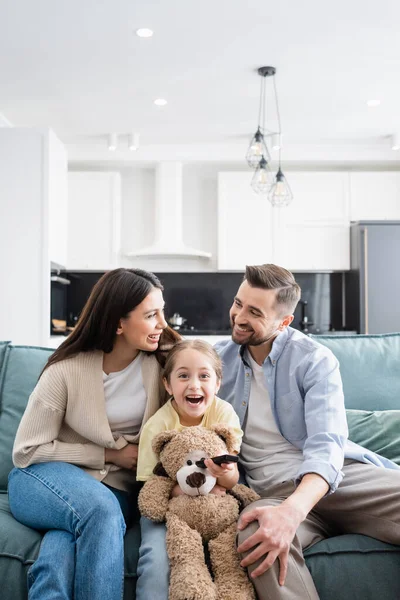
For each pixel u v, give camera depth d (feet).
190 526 4.64
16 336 14.47
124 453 5.26
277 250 19.22
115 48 12.21
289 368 5.53
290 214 19.26
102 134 18.12
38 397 5.25
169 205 19.34
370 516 4.88
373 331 18.28
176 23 11.16
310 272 20.40
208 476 4.73
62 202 16.62
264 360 5.68
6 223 14.61
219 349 6.24
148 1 10.36
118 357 5.52
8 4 10.47
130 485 5.40
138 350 5.62
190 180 20.44
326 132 17.97
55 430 5.33
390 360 6.87
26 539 4.70
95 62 12.90
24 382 6.31
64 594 4.13
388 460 5.74
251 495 5.01
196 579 4.13
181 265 20.36
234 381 5.90
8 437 6.00
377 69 13.29
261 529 4.24
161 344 5.73
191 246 20.33
